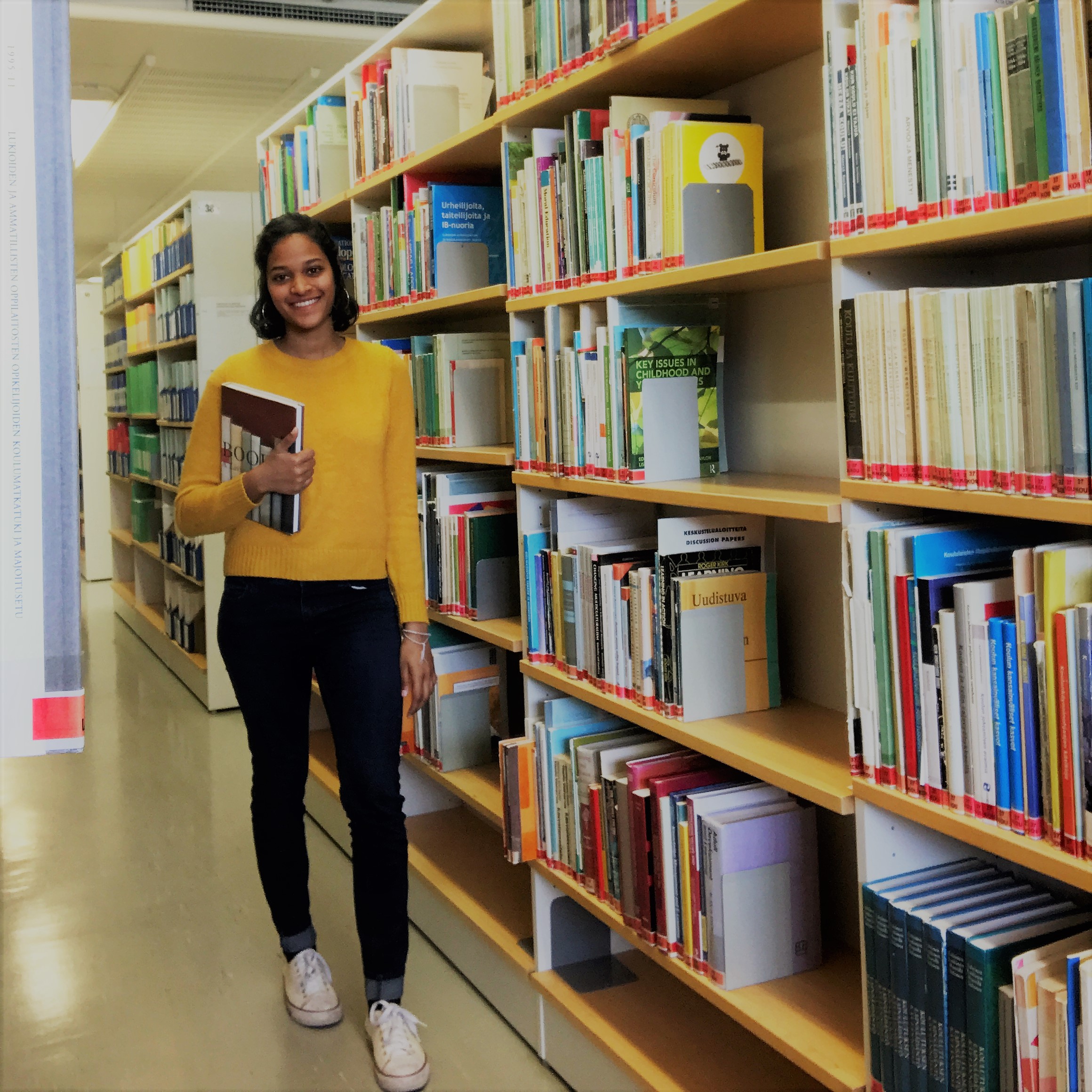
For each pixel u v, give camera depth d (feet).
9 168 2.13
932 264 4.84
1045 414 3.72
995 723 4.06
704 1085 6.13
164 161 27.73
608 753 6.73
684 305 6.57
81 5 16.93
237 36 18.20
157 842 11.53
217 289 16.29
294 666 7.30
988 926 4.29
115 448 25.62
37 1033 7.88
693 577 6.11
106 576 31.01
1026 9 3.69
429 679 7.62
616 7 6.01
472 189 8.86
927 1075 4.45
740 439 7.04
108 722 16.33
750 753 5.48
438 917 9.14
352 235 11.62
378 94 9.69
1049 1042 3.89
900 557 4.42
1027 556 3.92
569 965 7.62
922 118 4.12
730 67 6.26
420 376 9.49
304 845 7.94
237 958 8.98
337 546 7.06
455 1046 7.71
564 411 6.89
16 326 2.15
